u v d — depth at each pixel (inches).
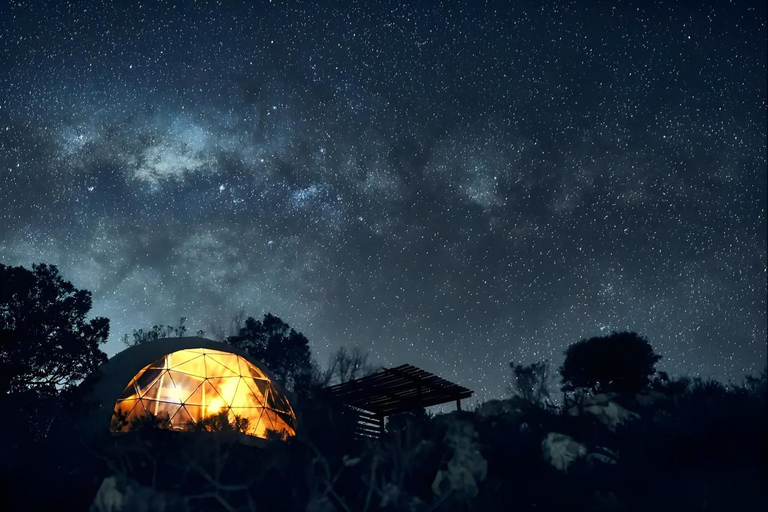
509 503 402.6
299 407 861.8
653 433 439.2
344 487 496.4
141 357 829.2
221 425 704.4
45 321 1080.2
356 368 1069.8
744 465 380.8
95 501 389.7
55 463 604.4
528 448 479.5
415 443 495.8
